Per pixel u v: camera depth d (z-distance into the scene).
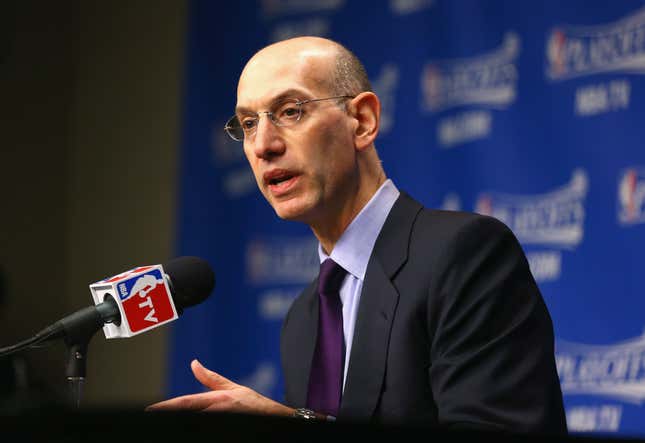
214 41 16.22
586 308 12.27
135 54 18.19
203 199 15.98
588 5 12.73
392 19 14.59
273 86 6.38
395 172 14.23
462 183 13.55
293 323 7.23
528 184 12.95
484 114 13.48
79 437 3.09
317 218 6.55
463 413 5.43
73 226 18.22
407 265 6.15
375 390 5.88
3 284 14.65
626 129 12.26
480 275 5.89
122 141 18.08
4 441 3.07
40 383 10.45
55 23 18.50
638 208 12.06
